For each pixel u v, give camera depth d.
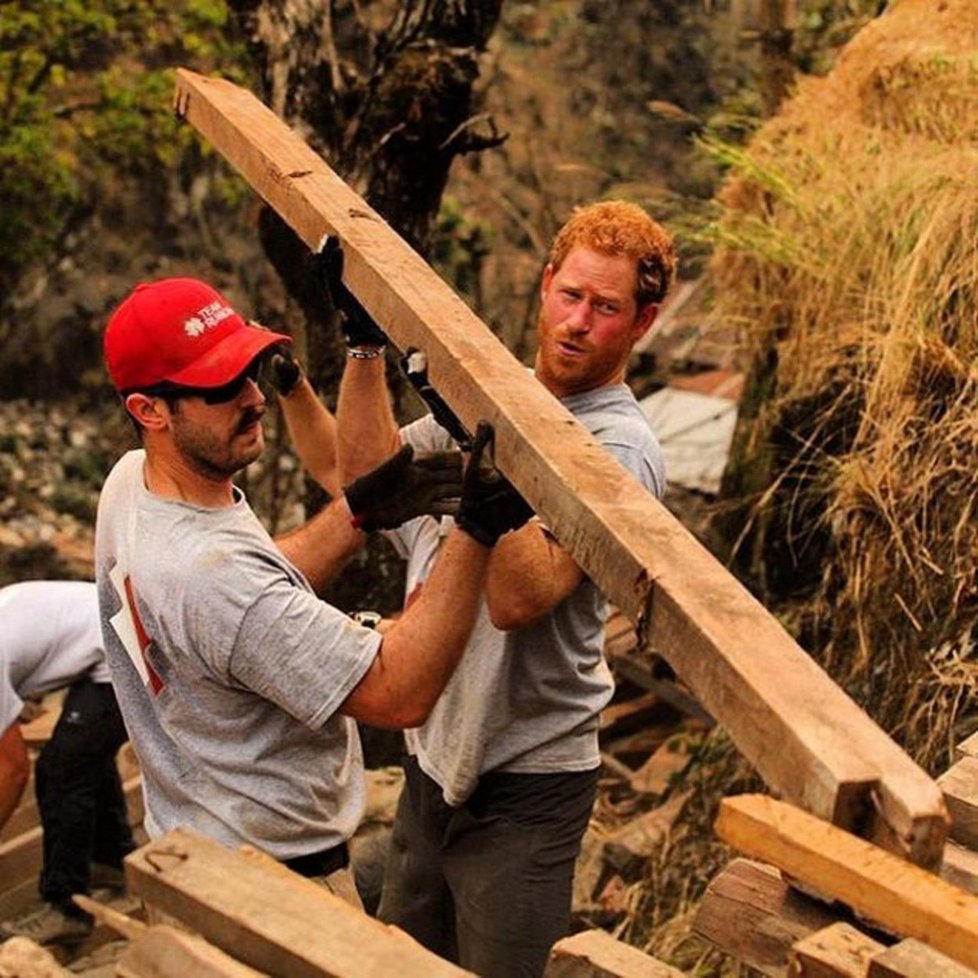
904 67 6.05
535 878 3.52
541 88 15.91
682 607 2.18
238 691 2.95
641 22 16.12
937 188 5.38
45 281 15.61
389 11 12.31
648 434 3.32
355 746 3.24
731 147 6.31
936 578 4.93
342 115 6.34
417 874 3.75
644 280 3.29
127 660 3.09
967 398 5.02
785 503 5.96
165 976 2.12
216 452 2.88
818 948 2.10
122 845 6.08
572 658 3.43
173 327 2.85
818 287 5.75
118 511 3.02
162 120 12.51
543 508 2.53
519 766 3.51
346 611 6.58
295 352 7.68
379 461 3.45
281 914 2.17
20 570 12.94
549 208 12.79
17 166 12.94
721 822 2.12
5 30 11.19
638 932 5.44
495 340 2.90
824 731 1.99
